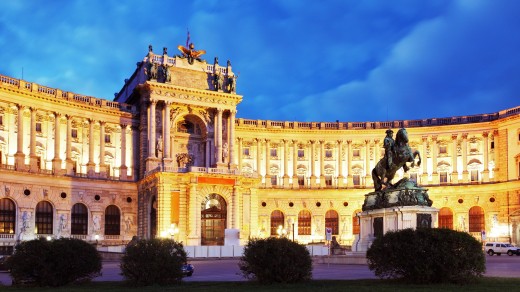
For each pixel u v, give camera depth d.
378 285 32.66
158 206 97.38
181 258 37.78
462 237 33.09
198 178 99.12
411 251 32.88
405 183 48.31
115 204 103.75
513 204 108.50
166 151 103.44
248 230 104.12
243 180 104.75
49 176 95.31
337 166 122.00
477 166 115.75
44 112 97.56
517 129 109.69
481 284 32.56
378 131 121.56
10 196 89.56
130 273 36.56
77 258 37.28
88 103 102.56
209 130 108.62
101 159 103.50
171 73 106.19
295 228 119.06
